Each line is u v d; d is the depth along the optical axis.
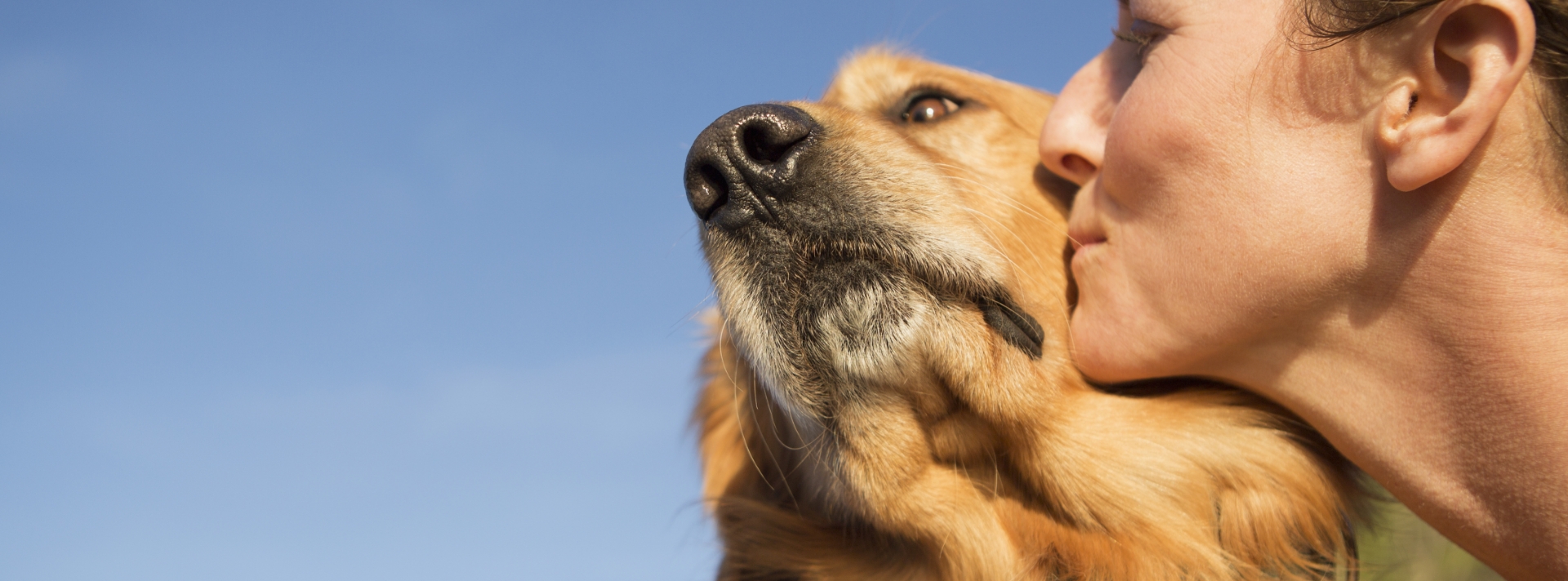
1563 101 0.40
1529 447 0.42
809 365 0.51
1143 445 0.51
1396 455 0.45
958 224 0.51
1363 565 0.54
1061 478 0.51
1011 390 0.50
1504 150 0.40
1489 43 0.39
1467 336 0.41
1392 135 0.41
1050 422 0.51
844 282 0.50
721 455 0.68
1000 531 0.53
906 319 0.49
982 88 0.64
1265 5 0.43
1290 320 0.44
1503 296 0.41
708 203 0.51
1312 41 0.42
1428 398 0.43
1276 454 0.52
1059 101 0.54
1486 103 0.39
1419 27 0.40
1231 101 0.43
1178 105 0.44
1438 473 0.44
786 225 0.50
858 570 0.57
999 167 0.60
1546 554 0.43
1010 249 0.52
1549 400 0.41
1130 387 0.53
